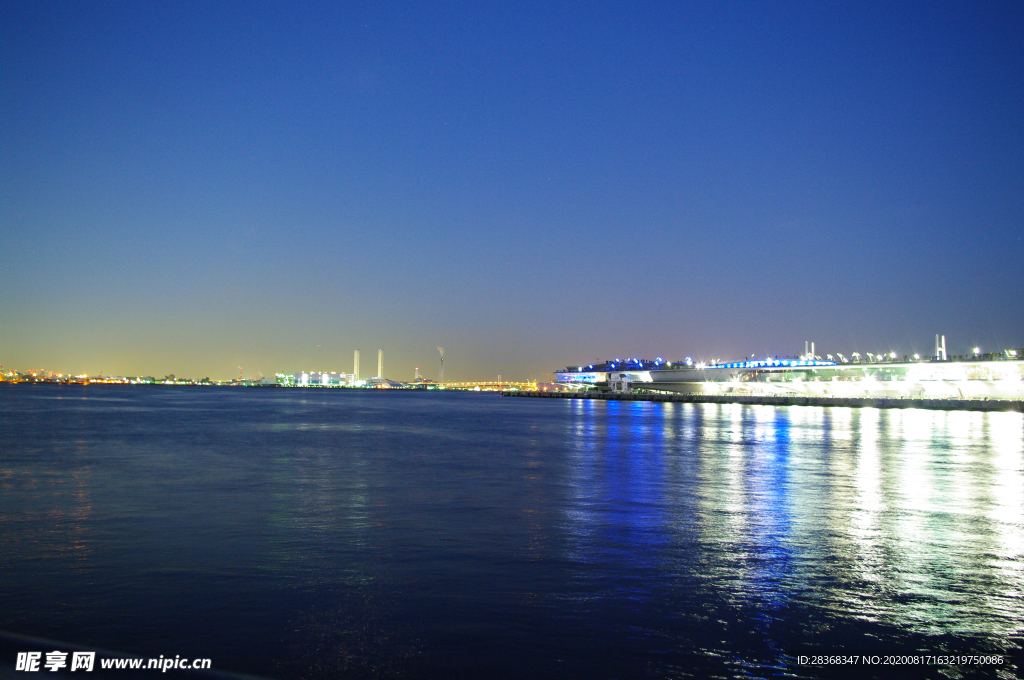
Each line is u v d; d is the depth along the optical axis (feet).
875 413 394.11
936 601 42.55
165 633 36.17
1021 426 260.62
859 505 78.48
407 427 247.09
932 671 33.14
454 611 39.99
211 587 44.14
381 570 48.60
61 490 87.56
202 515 70.08
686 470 114.52
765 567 49.98
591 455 141.79
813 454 145.38
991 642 36.47
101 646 34.35
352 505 76.84
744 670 32.91
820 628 38.06
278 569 48.62
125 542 57.06
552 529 63.46
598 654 34.32
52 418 278.87
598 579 46.65
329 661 32.99
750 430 233.35
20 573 47.16
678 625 38.24
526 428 245.45
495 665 32.86
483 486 93.50
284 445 161.99
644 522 67.21
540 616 39.40
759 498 83.56
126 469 111.24
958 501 81.92
